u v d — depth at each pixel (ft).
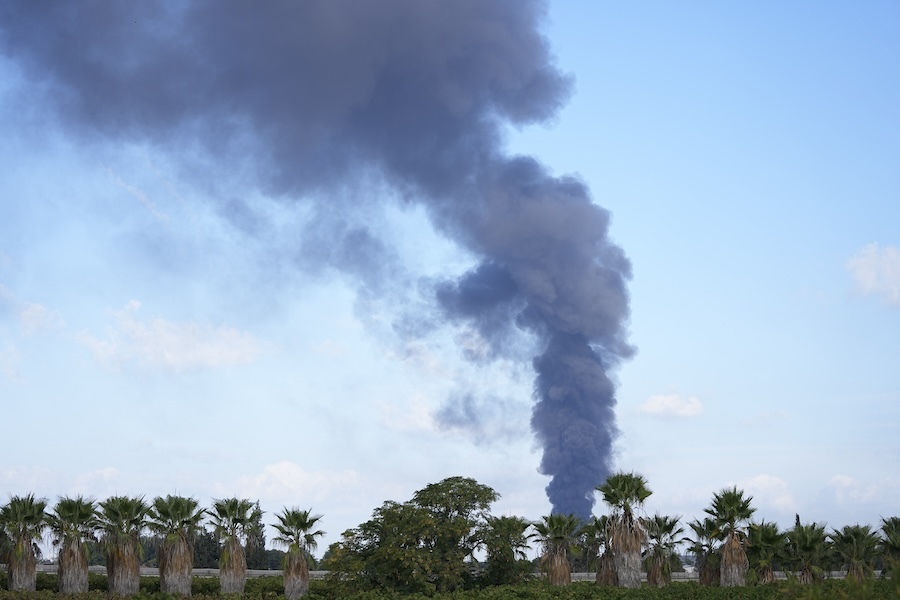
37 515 242.37
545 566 257.75
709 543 244.42
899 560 241.96
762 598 180.14
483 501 226.79
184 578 240.32
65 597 212.64
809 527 245.04
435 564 211.20
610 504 241.96
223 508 248.32
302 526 241.35
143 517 244.01
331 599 215.10
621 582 236.02
